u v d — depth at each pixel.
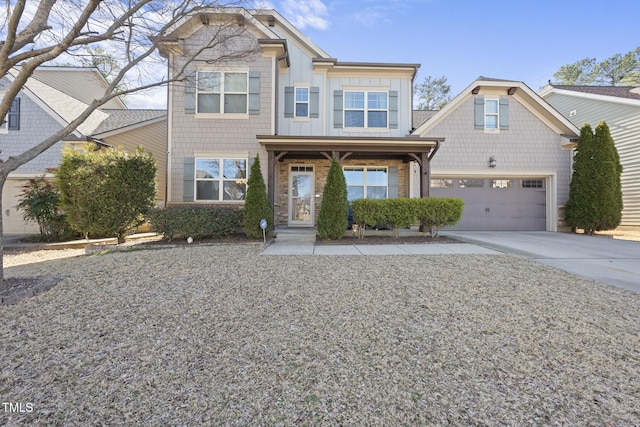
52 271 4.87
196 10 6.34
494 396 1.90
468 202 11.22
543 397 1.89
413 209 8.26
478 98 11.23
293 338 2.65
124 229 7.96
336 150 9.02
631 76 22.72
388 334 2.72
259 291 3.85
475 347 2.50
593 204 9.96
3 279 4.20
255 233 8.10
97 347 2.50
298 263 5.37
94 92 14.98
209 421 1.69
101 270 4.88
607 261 5.62
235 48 9.46
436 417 1.72
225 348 2.48
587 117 12.99
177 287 4.01
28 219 9.18
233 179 9.48
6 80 11.03
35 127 10.81
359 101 11.01
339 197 8.24
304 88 10.73
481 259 5.71
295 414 1.75
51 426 1.66
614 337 2.67
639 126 11.05
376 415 1.74
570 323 2.94
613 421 1.70
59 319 3.04
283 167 11.16
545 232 10.89
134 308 3.32
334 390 1.96
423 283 4.16
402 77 11.06
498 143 11.25
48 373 2.14
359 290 3.88
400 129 11.00
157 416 1.73
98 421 1.70
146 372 2.15
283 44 9.37
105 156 7.75
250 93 9.51
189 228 7.91
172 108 9.44
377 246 7.34
